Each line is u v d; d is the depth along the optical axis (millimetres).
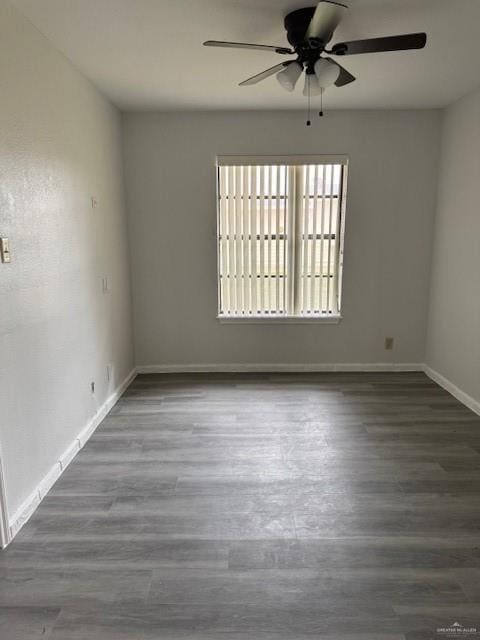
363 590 1764
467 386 3666
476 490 2455
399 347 4527
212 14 2264
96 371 3346
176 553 1979
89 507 2324
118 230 3955
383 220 4277
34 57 2352
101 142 3479
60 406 2684
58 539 2076
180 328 4496
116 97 3609
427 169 4184
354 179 4203
